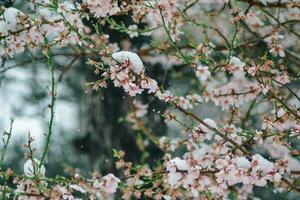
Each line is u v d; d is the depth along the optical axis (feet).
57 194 10.44
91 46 10.55
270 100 11.36
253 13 13.67
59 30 10.61
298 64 15.85
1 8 10.43
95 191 10.67
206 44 11.38
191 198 11.69
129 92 10.16
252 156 10.21
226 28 18.01
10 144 36.42
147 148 20.63
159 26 13.16
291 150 11.02
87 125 21.76
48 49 10.37
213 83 17.60
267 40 14.94
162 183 11.76
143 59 18.98
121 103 21.09
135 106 17.47
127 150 20.75
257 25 14.19
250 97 12.76
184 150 23.66
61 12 10.18
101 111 21.20
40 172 10.69
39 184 10.27
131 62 10.05
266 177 9.98
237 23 11.18
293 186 11.19
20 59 26.61
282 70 13.14
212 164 10.56
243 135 11.05
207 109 28.45
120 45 18.45
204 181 9.78
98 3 10.57
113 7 10.68
